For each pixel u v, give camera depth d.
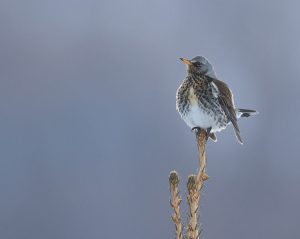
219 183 22.80
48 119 25.88
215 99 11.02
